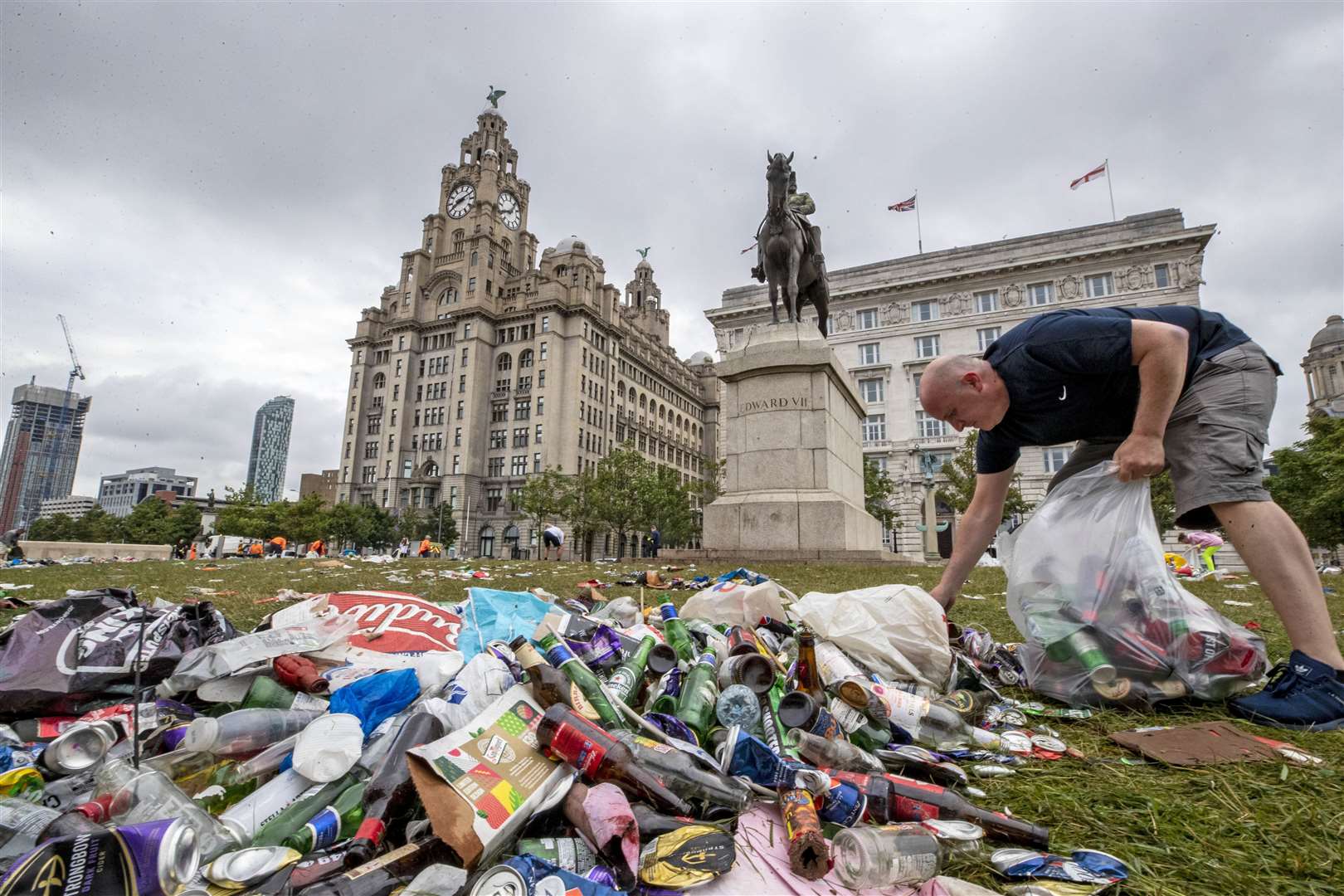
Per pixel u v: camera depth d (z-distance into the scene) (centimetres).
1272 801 167
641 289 9675
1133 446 256
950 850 140
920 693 244
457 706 172
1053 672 282
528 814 134
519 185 8075
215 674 184
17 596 504
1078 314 274
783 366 1034
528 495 5203
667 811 144
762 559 993
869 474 3856
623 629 278
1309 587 242
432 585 663
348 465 7319
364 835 125
